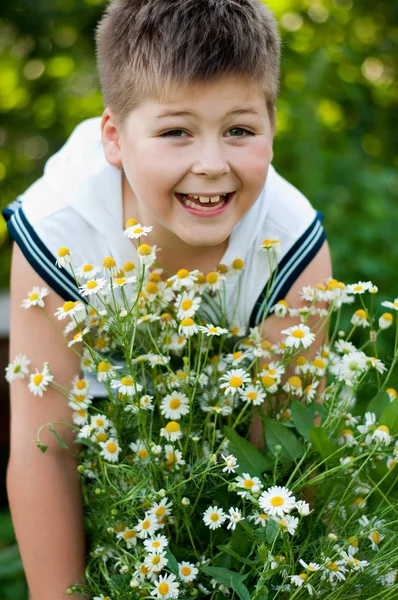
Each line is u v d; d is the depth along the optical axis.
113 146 1.49
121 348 1.43
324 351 1.46
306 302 1.55
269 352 1.43
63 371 1.50
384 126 3.77
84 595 1.44
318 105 3.33
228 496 1.33
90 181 1.52
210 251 1.55
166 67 1.28
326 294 1.45
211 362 1.44
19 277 1.52
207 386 1.44
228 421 1.41
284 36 3.64
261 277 1.55
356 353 1.36
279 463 1.31
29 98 4.23
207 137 1.30
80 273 1.36
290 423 1.34
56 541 1.46
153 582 1.25
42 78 4.21
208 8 1.34
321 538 1.23
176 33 1.31
